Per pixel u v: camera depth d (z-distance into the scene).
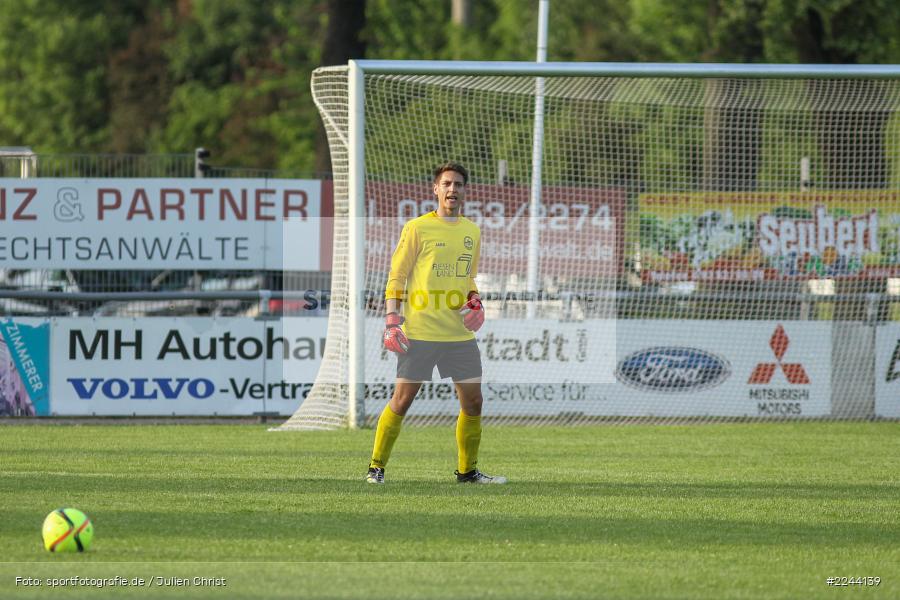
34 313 51.75
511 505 27.66
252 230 51.25
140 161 54.38
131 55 175.12
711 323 52.12
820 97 53.66
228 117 161.12
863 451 40.88
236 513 26.00
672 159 57.88
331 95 47.34
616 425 49.84
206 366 49.91
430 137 53.53
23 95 179.88
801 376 52.19
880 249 53.56
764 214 53.66
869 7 80.69
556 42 123.12
